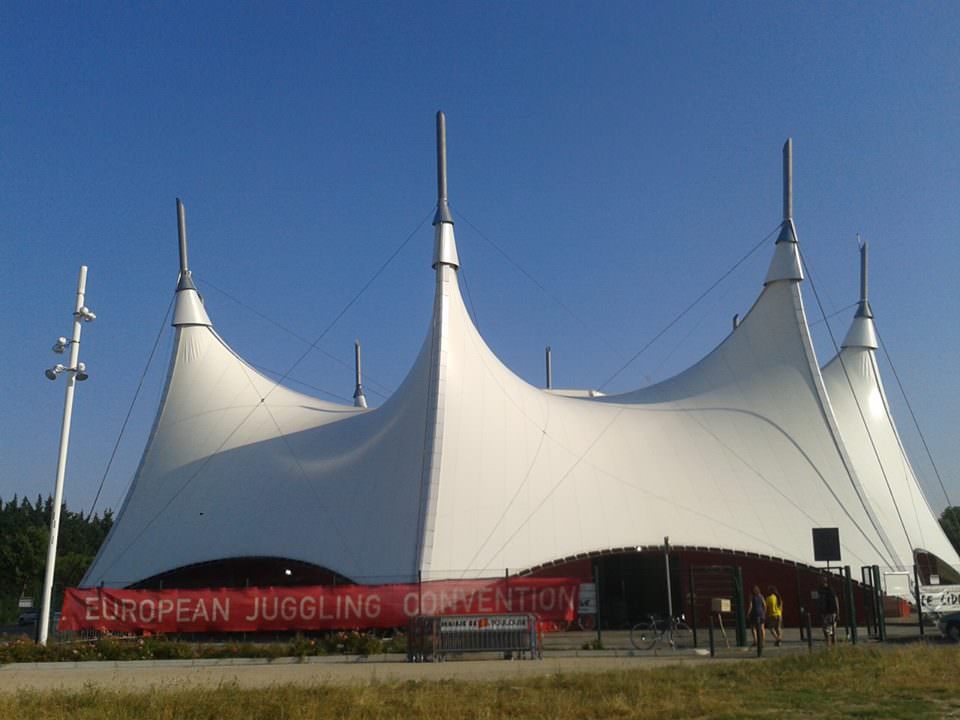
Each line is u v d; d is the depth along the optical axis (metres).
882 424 39.88
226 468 31.78
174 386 34.91
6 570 55.47
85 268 22.31
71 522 81.44
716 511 27.05
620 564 27.81
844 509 28.12
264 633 23.64
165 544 29.77
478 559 24.05
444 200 30.62
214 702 12.32
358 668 17.39
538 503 25.84
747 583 26.81
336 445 31.33
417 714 11.68
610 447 28.92
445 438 26.48
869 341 41.19
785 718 11.27
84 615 20.42
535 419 28.86
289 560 26.91
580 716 11.65
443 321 29.06
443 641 19.00
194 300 36.34
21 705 12.12
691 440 29.80
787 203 34.47
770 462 29.17
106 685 14.62
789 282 33.47
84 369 22.20
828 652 17.36
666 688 13.51
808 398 31.31
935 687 13.40
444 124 30.89
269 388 35.81
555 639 23.09
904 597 25.67
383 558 24.84
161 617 20.59
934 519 37.09
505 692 13.32
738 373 32.91
